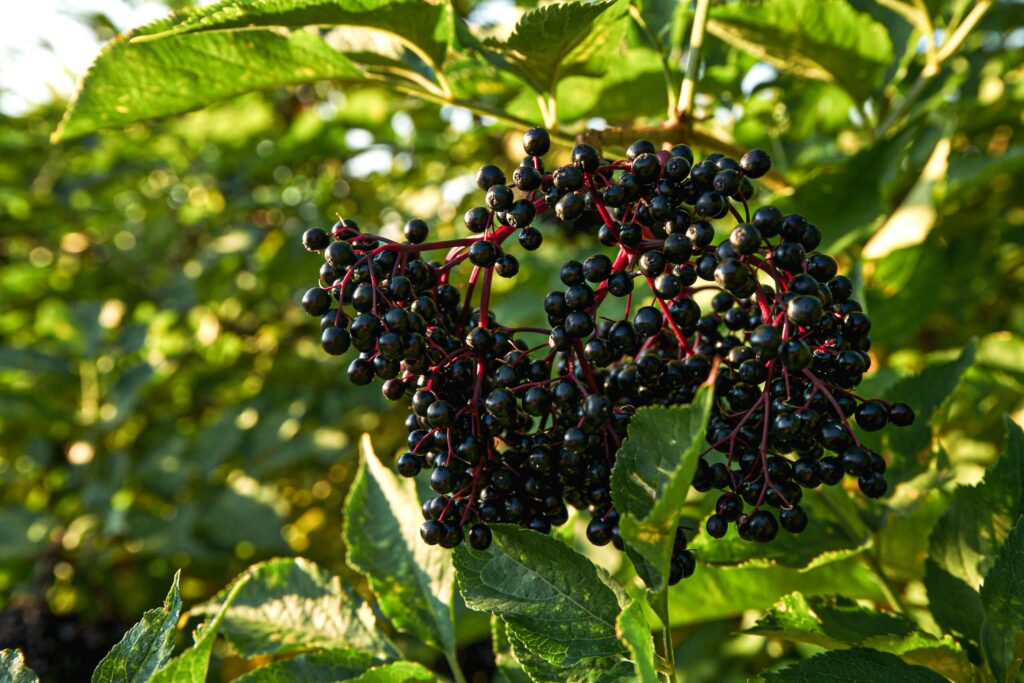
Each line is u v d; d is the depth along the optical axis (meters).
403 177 1.17
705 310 0.56
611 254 0.71
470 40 0.56
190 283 1.09
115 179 1.25
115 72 0.53
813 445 0.44
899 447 0.51
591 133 0.52
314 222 1.09
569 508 0.50
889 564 0.53
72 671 0.76
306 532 1.03
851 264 0.64
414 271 0.45
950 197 0.72
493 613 0.44
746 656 0.63
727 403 0.48
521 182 0.45
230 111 1.25
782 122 0.77
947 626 0.48
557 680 0.43
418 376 0.45
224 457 0.92
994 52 0.86
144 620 0.45
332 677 0.48
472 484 0.44
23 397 0.97
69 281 1.18
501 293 0.90
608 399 0.44
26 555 0.86
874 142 0.57
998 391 0.68
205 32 0.50
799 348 0.42
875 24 0.58
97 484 0.90
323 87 1.29
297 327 1.18
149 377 0.97
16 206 1.19
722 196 0.44
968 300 0.79
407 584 0.50
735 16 0.58
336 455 0.93
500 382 0.44
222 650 0.75
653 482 0.42
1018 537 0.45
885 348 0.75
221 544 0.85
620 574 0.57
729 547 0.50
